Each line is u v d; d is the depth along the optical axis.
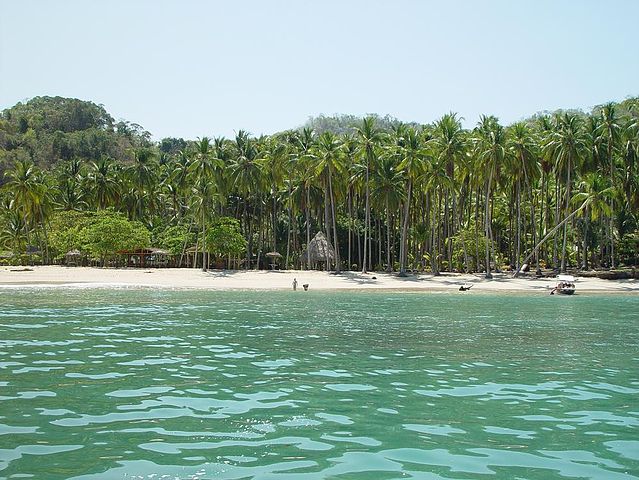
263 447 9.48
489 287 60.53
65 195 101.44
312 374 15.77
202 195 78.69
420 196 84.69
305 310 35.28
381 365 17.31
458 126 72.25
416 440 9.95
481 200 94.44
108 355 18.23
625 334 25.17
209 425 10.71
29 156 133.62
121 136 156.62
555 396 13.44
